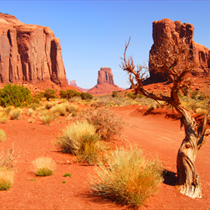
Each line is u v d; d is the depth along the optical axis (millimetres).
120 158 4129
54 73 179125
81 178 4918
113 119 10070
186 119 4703
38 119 17484
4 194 3602
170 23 142750
